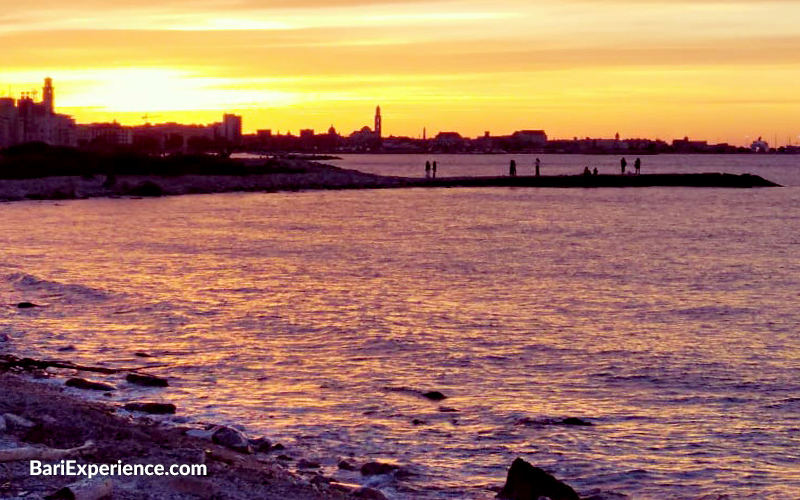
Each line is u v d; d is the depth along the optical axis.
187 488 14.64
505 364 27.41
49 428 17.20
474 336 31.41
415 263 53.50
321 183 134.00
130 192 113.75
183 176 128.50
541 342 30.55
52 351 28.33
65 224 76.25
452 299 39.88
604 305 38.72
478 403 23.12
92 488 13.64
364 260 54.72
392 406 22.67
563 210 98.56
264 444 19.19
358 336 31.05
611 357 28.45
